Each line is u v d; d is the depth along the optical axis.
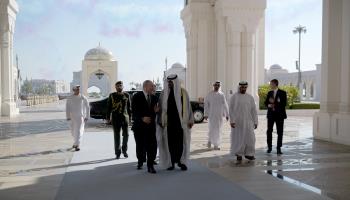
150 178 6.84
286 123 18.77
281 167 7.86
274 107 9.54
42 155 9.33
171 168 7.57
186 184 6.40
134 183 6.47
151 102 7.48
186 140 7.56
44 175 7.08
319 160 8.66
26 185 6.34
